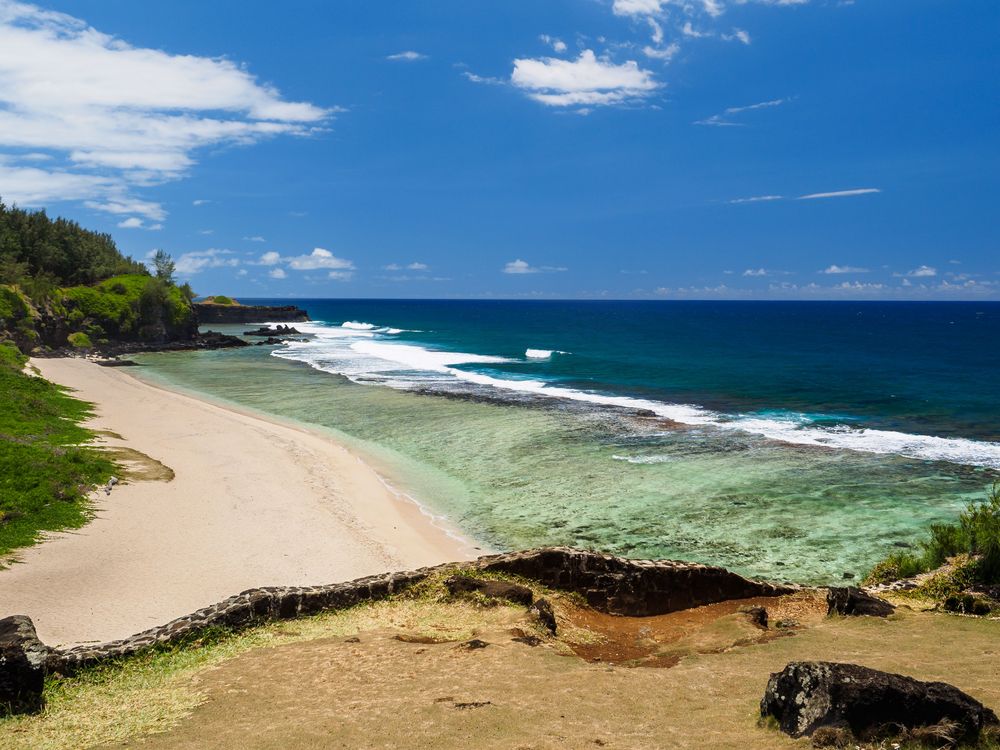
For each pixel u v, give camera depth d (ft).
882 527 72.54
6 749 27.53
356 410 141.59
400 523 75.72
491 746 25.02
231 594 55.57
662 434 116.37
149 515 74.08
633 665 35.24
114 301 287.89
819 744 21.65
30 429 103.50
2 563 58.75
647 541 69.92
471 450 107.24
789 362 235.81
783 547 67.72
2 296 238.48
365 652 37.50
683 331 434.71
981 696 25.59
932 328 469.16
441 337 380.17
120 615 50.85
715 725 25.40
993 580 43.57
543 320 615.98
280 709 30.50
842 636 36.58
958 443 108.78
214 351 284.00
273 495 84.07
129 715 30.89
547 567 49.39
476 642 37.65
